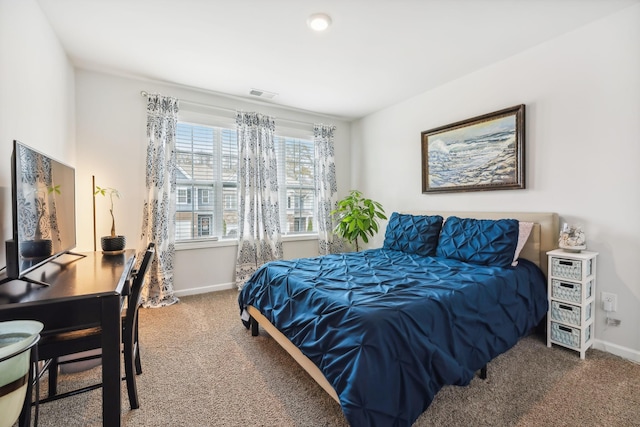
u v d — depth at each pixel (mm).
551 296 2117
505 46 2402
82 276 1429
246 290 2402
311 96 3506
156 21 2041
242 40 2291
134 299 1472
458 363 1430
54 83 2176
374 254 2865
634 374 1766
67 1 1831
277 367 1897
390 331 1275
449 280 1865
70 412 1474
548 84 2332
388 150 3914
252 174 3615
